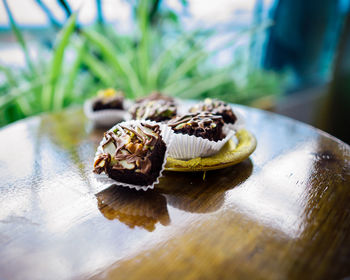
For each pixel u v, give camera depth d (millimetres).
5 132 253
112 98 274
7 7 323
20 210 157
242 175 184
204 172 183
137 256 131
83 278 123
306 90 566
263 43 529
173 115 224
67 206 159
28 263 129
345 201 160
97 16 417
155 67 429
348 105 414
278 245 135
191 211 155
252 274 123
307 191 169
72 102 412
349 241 137
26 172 191
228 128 219
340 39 401
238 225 146
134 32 450
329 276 122
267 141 230
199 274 123
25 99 384
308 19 538
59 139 241
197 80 468
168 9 448
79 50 368
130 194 168
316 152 211
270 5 495
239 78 514
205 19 452
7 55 403
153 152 164
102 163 164
